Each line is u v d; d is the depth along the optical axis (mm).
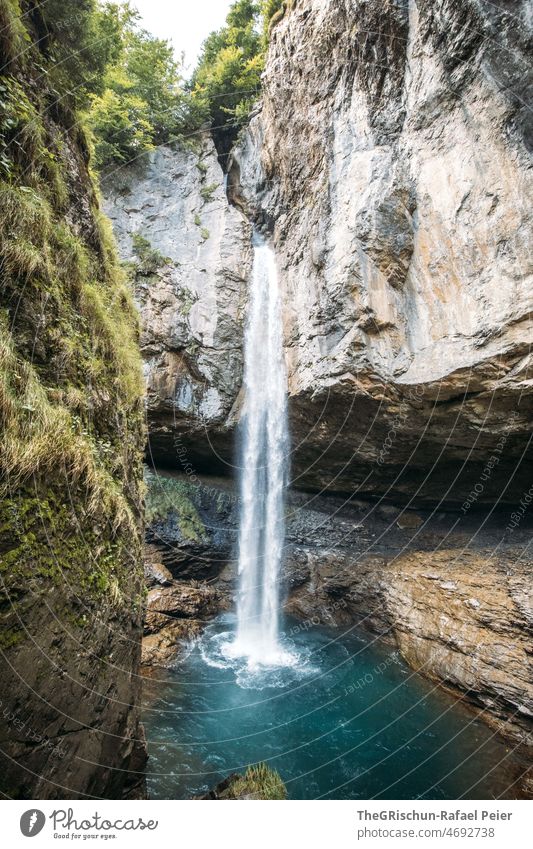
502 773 6602
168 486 13977
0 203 2977
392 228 9852
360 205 10305
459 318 8836
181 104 15812
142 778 4781
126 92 14680
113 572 3873
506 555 10664
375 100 10648
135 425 5258
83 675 3314
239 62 16234
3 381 2615
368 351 9766
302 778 6562
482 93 8320
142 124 15008
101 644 3600
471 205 8742
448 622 9703
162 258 14242
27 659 2686
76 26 4719
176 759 6727
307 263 12367
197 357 13719
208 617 12164
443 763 6906
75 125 4969
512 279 8086
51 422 3000
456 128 9008
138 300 13711
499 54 7648
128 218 14648
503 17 7305
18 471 2654
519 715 7535
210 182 15883
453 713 8180
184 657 10180
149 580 11641
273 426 13266
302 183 13422
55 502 3057
